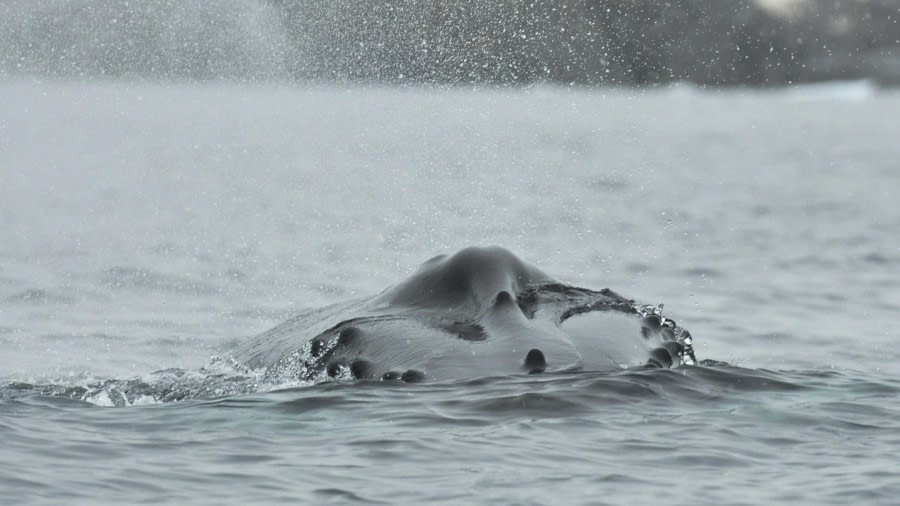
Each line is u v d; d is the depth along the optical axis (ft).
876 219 400.47
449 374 126.11
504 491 93.61
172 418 115.44
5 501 90.68
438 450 103.71
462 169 606.14
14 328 204.13
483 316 137.28
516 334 131.95
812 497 93.20
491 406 115.85
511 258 147.13
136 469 99.14
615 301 146.61
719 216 410.11
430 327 136.56
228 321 215.31
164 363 177.17
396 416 113.80
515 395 118.32
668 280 267.18
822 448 106.11
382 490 93.81
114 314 219.82
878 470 99.40
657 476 97.76
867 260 299.58
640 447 105.09
